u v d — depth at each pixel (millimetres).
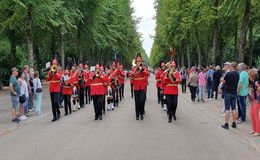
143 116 11844
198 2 23797
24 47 33344
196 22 26516
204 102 16859
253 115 8477
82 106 14984
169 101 10594
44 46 32688
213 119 11172
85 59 41781
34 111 13750
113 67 15172
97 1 31000
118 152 6695
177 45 39156
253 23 25484
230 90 9312
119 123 10281
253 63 38594
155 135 8383
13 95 10789
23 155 6602
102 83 11062
